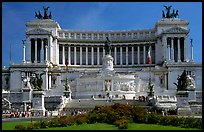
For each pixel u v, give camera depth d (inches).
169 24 6796.3
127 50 7012.8
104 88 4931.1
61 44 6948.8
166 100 3688.5
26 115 2962.6
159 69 5792.3
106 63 5378.9
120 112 2176.4
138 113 2172.7
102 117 2135.8
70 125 1983.3
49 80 5940.0
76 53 7091.5
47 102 3892.7
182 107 2935.5
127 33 7140.8
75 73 5915.4
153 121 2073.1
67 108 3678.6
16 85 5787.4
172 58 6422.2
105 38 7150.6
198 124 1843.0
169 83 5743.1
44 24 6845.5
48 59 6515.8
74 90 5108.3
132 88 5002.5
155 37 6840.6
